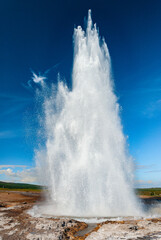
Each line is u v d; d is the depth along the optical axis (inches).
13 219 954.1
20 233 738.2
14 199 2047.2
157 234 679.7
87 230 781.3
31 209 1307.8
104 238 665.6
